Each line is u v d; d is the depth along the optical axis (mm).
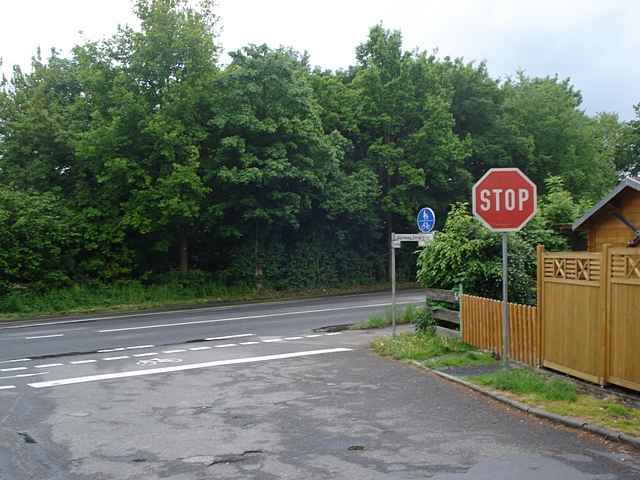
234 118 28750
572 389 8992
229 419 8539
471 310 13227
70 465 6734
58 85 33188
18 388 11000
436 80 36469
